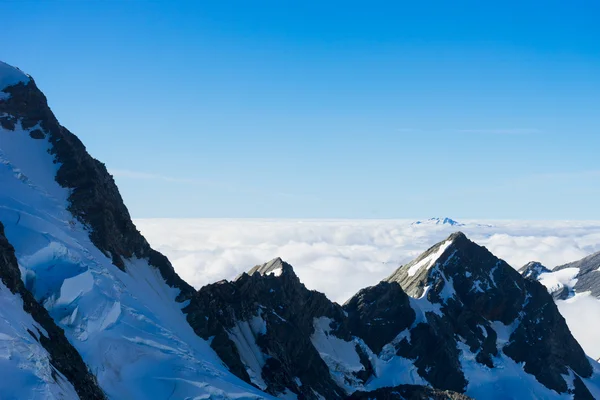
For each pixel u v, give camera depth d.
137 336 140.75
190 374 138.50
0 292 113.94
